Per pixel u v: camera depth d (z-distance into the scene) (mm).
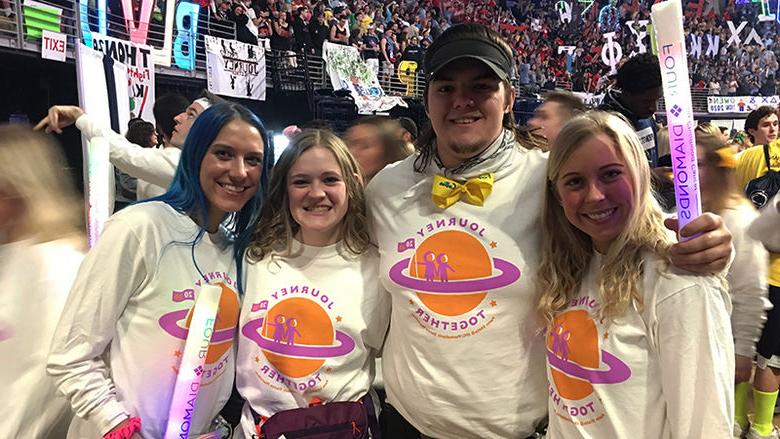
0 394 1446
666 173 2434
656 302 1289
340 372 1726
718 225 1201
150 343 1513
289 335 1697
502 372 1569
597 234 1365
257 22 9664
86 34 5555
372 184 1876
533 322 1568
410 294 1642
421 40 14289
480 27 1621
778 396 3447
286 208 1787
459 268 1593
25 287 1484
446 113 1619
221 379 1651
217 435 1641
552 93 2914
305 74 8953
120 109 4961
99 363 1487
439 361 1594
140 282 1523
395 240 1711
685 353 1237
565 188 1388
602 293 1361
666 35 1156
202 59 8531
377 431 1710
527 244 1576
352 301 1751
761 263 2451
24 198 1510
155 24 7250
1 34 5480
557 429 1463
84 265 1465
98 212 1959
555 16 21125
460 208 1632
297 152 1729
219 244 1717
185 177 1620
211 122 1584
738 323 2520
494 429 1581
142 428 1494
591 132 1337
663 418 1317
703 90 17812
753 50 21031
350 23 12406
